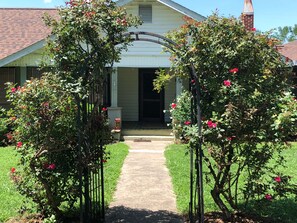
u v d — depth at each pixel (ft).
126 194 23.77
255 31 17.78
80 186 16.92
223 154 17.37
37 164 17.51
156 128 50.34
